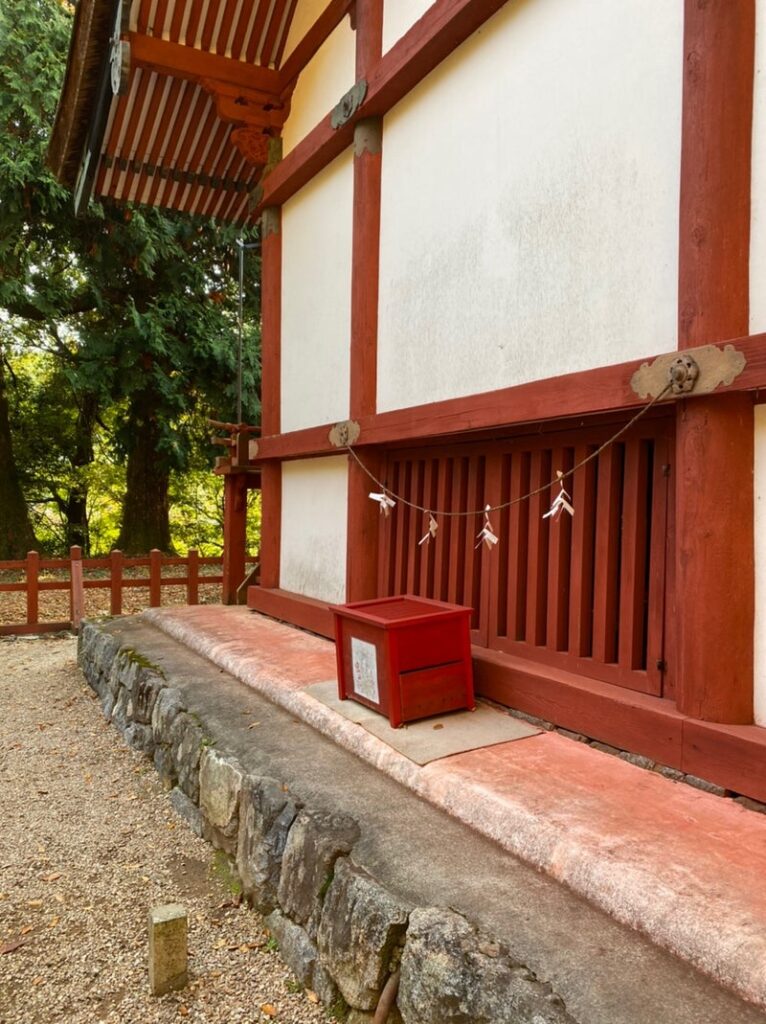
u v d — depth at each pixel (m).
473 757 2.72
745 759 2.25
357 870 2.16
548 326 3.06
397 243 4.17
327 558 5.19
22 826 3.59
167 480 14.12
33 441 14.48
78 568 8.37
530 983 1.59
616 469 2.93
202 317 12.53
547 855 2.06
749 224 2.31
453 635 3.22
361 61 4.39
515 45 3.25
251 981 2.37
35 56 10.36
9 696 6.00
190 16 5.24
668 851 1.98
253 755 3.13
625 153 2.70
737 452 2.35
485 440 3.63
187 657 4.95
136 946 2.58
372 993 1.97
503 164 3.33
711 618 2.38
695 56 2.36
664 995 1.54
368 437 4.31
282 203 5.90
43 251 11.74
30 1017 2.22
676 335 2.50
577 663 3.07
